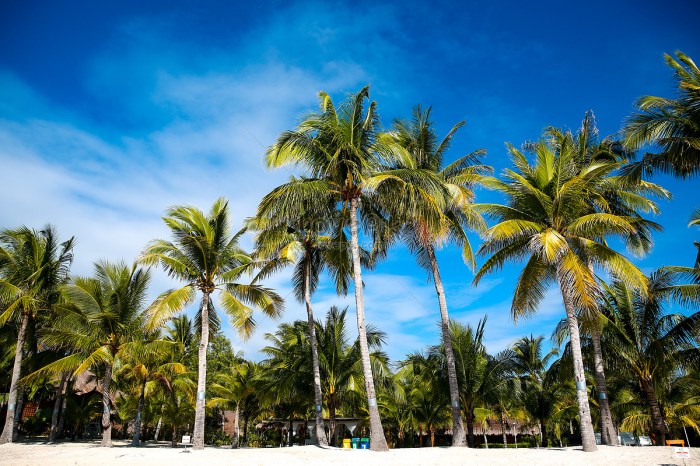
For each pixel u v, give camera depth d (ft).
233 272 76.33
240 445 138.41
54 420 102.89
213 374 143.54
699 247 66.49
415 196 58.95
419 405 130.41
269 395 98.17
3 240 89.66
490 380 93.61
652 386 72.23
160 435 174.19
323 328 93.20
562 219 60.23
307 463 51.24
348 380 89.25
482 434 169.89
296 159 61.26
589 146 75.41
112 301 86.38
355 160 62.13
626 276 55.01
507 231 55.67
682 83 50.42
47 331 87.25
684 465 42.93
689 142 49.37
